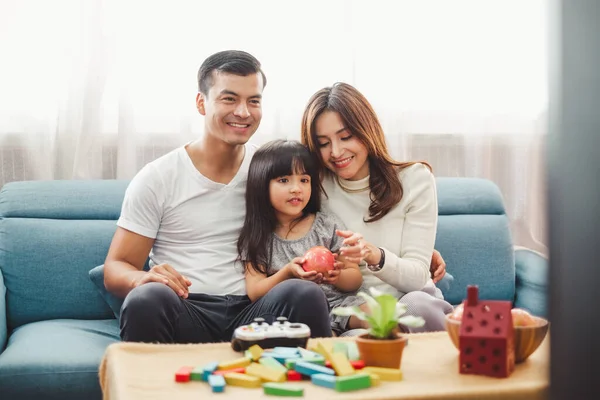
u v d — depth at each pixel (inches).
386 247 76.3
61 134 96.9
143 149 99.0
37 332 75.5
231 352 53.9
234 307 72.4
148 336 63.8
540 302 87.4
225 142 75.3
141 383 46.5
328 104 75.7
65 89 96.5
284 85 102.4
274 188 74.2
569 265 19.7
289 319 65.3
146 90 98.4
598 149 19.0
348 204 78.0
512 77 109.2
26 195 86.2
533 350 49.7
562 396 20.3
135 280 69.8
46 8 95.7
